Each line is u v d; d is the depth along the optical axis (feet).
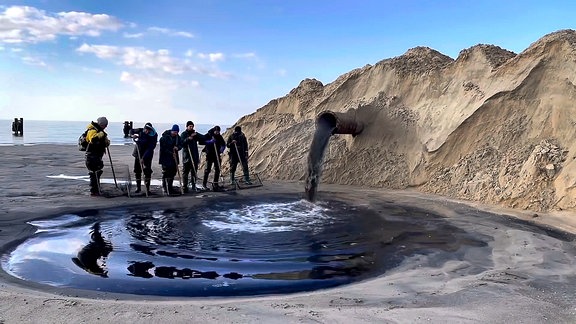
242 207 34.22
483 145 42.06
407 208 34.35
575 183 31.48
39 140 133.28
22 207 32.09
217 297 16.11
